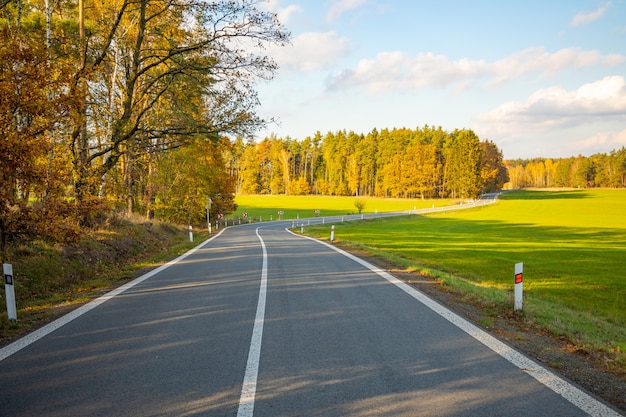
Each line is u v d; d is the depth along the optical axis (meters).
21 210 8.80
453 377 4.16
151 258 14.70
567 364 4.63
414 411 3.43
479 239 32.97
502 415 3.38
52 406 3.53
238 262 13.48
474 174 109.88
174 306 7.27
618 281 16.05
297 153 155.12
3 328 6.09
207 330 5.78
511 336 5.68
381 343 5.23
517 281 6.96
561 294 13.77
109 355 4.82
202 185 37.78
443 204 98.69
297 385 3.94
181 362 4.56
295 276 10.52
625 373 4.38
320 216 69.56
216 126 15.31
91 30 16.25
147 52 17.11
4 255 9.03
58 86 8.90
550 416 3.37
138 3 14.73
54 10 19.02
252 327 5.92
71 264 10.80
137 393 3.77
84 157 16.33
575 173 196.38
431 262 18.80
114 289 9.02
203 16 13.59
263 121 15.45
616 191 137.88
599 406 3.55
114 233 16.00
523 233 39.19
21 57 8.02
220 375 4.19
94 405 3.54
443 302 7.65
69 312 7.01
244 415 3.33
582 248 27.17
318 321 6.25
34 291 8.72
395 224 51.69
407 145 124.56
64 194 10.42
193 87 15.55
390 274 10.85
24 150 7.82
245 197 122.44
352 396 3.71
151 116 18.52
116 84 18.75
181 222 40.97
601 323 8.09
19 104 7.87
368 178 130.38
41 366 4.49
